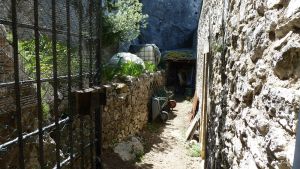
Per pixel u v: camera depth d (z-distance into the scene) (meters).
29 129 2.52
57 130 2.28
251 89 1.91
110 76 6.45
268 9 1.57
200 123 6.57
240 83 2.25
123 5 8.24
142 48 12.09
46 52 2.75
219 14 3.80
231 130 2.58
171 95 10.61
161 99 8.80
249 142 1.89
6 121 2.23
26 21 2.29
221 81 3.35
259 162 1.64
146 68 9.66
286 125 1.27
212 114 4.17
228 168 2.65
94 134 3.14
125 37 8.21
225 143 2.87
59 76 2.40
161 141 6.70
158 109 8.45
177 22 17.78
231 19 2.77
